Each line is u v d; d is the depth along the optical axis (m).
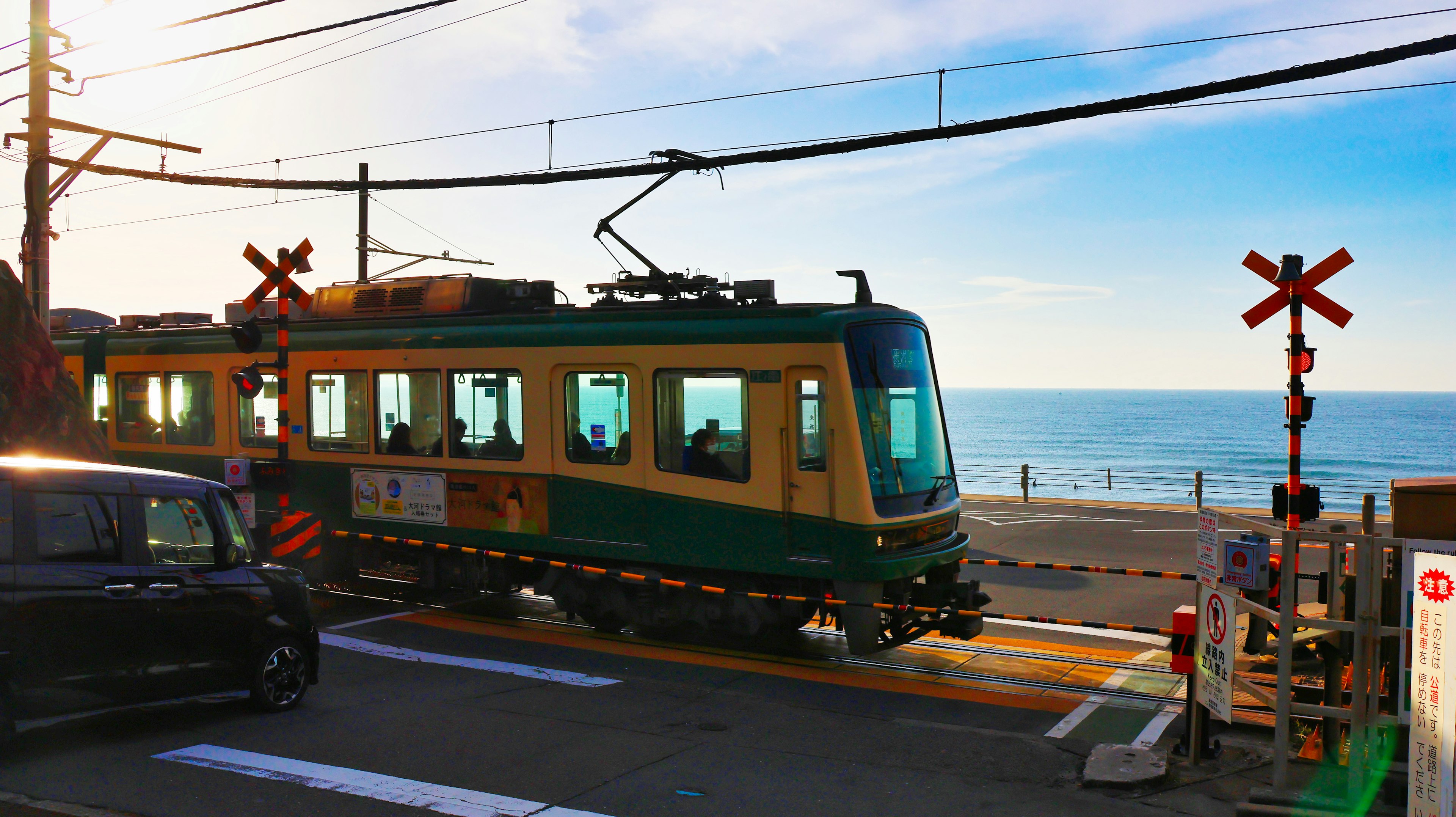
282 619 7.41
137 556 6.58
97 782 5.84
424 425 11.59
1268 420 192.62
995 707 7.93
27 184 15.20
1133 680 8.79
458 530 11.30
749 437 9.51
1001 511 22.28
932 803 5.73
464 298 11.83
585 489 10.44
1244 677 8.38
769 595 9.30
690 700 7.98
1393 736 5.52
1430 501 5.68
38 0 14.91
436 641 10.12
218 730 6.91
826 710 7.78
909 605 9.48
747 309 9.62
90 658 6.23
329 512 12.35
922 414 10.12
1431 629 4.23
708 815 5.48
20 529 6.05
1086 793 5.92
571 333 10.54
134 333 14.33
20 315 12.56
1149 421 193.12
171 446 13.78
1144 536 17.81
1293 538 5.46
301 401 12.55
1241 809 5.43
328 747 6.57
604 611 10.59
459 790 5.80
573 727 7.14
